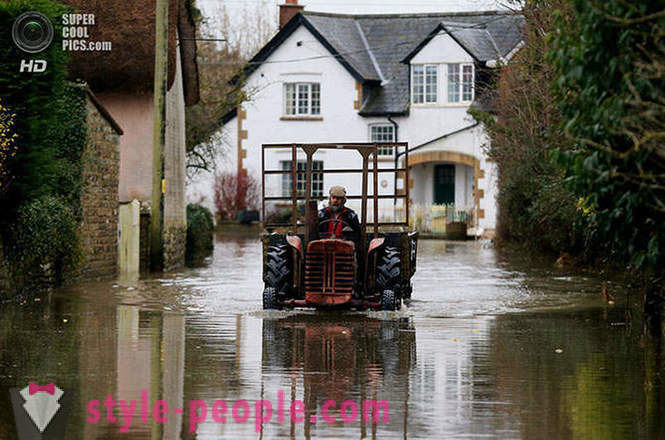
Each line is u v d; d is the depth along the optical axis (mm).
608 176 29219
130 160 85875
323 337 43906
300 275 53031
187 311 53344
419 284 70688
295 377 34594
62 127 68312
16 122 55812
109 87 84750
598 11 28312
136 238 83500
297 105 159625
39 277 62812
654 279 41219
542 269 85125
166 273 81250
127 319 49688
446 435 26719
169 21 84625
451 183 155500
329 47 156500
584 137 29781
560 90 32719
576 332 45781
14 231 56781
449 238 145625
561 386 33094
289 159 159625
